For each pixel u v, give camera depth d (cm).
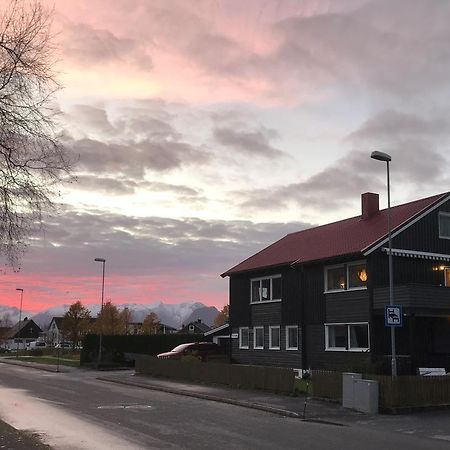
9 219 1266
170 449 1068
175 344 4666
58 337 11525
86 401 1919
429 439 1230
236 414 1616
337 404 1786
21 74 1212
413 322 2480
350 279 2795
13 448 995
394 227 2750
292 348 3088
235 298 3628
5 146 1223
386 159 2053
